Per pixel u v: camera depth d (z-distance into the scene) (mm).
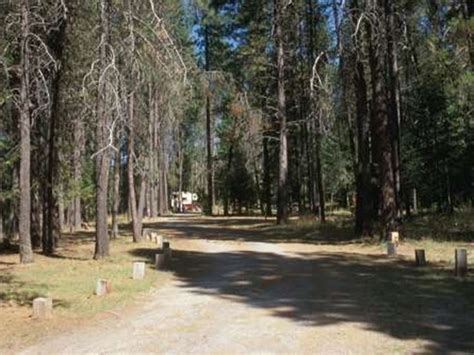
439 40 27797
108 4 19969
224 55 46406
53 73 22031
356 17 23672
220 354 8922
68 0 21359
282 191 37406
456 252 15555
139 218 27516
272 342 9516
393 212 23469
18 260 20672
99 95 19906
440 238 23312
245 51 40938
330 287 14453
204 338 9914
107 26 19891
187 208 87688
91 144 27984
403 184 34438
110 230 35062
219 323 10977
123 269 18250
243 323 10906
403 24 26578
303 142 45406
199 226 39500
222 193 64375
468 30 21203
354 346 9156
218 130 62625
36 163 24078
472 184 32094
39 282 15922
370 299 12789
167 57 20641
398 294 13219
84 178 28859
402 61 34125
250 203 63594
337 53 25984
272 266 18547
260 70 41250
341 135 48000
